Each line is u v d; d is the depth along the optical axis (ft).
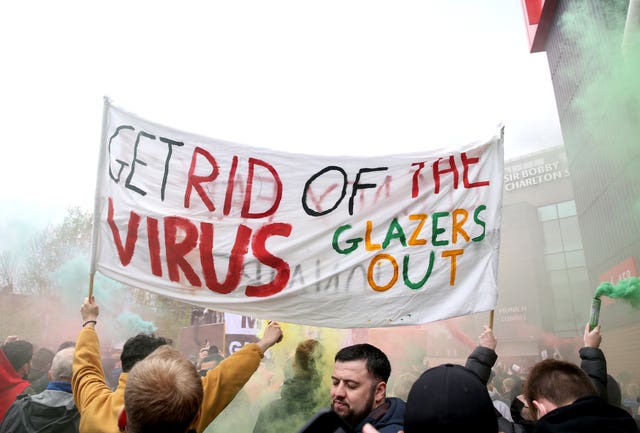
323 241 9.68
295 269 9.50
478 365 7.83
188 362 5.45
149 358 5.36
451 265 9.63
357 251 9.67
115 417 6.14
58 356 9.19
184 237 9.38
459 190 9.98
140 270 9.13
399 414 6.55
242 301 9.30
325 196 9.91
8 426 8.52
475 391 4.19
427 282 9.53
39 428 8.36
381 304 9.41
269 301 9.36
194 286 9.26
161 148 9.73
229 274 9.36
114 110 9.68
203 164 9.78
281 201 9.80
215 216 9.58
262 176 9.89
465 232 9.78
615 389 9.77
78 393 6.64
